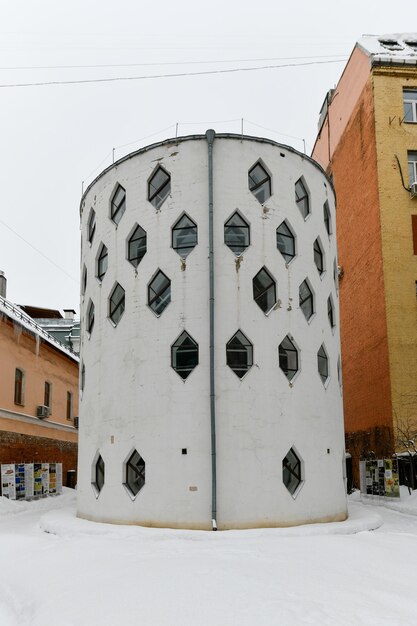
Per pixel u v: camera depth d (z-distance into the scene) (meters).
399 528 13.94
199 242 14.09
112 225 15.62
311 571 8.45
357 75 26.81
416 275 23.03
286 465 13.59
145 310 14.23
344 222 28.14
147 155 15.09
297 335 14.35
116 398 14.31
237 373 13.53
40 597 7.78
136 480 13.60
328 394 14.90
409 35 27.61
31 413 25.69
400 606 6.78
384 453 22.31
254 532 11.97
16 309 25.12
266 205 14.63
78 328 39.25
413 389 21.95
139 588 7.63
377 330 23.41
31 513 19.38
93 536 12.41
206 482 12.88
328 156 31.36
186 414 13.28
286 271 14.55
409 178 24.25
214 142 14.62
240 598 7.04
